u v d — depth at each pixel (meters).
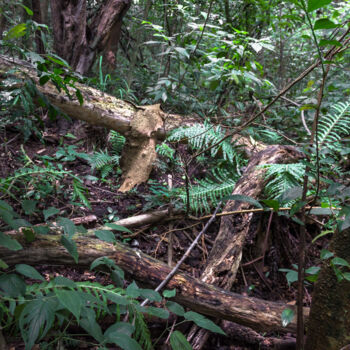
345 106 2.74
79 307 1.09
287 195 1.38
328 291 1.45
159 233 2.52
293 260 2.52
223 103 3.85
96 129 3.36
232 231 2.23
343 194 1.25
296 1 1.00
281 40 5.01
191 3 3.61
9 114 2.93
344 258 1.38
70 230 1.42
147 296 1.41
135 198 2.81
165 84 3.33
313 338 1.52
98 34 3.69
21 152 2.95
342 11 2.86
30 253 1.67
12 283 1.19
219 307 1.77
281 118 4.10
